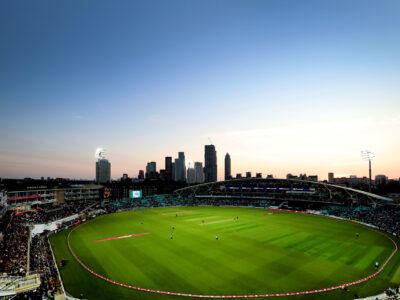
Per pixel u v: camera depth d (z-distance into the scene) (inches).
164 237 2512.3
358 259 1834.4
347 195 4603.8
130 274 1551.4
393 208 3981.3
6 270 1375.5
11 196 3809.1
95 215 4065.0
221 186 6023.6
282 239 2420.0
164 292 1314.0
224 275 1531.7
